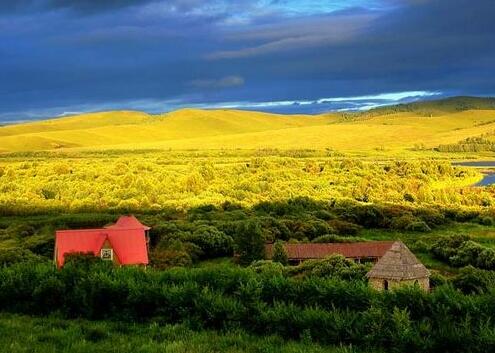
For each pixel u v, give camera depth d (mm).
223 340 13680
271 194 106938
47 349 12438
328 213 83312
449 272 52281
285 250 56438
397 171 145875
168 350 12484
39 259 50812
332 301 15703
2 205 88812
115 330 14828
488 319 13156
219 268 17766
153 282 16812
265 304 15234
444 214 88938
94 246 48281
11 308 17000
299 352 12836
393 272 35438
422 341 13023
